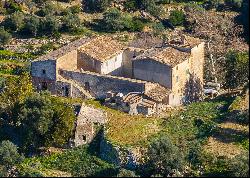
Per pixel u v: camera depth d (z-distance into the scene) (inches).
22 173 6348.4
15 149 6550.2
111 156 6402.6
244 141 6318.9
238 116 6688.0
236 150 6215.6
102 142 6569.9
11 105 7111.2
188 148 6309.1
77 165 6451.8
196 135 6579.7
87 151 6614.2
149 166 6151.6
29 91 7185.0
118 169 6264.8
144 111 7003.0
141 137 6540.4
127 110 7022.6
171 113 7071.9
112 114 6958.7
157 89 7219.5
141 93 7135.8
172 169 6067.9
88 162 6461.6
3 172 6402.6
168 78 7288.4
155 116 6988.2
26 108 6732.3
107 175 6284.5
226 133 6456.7
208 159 6131.9
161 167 6102.4
